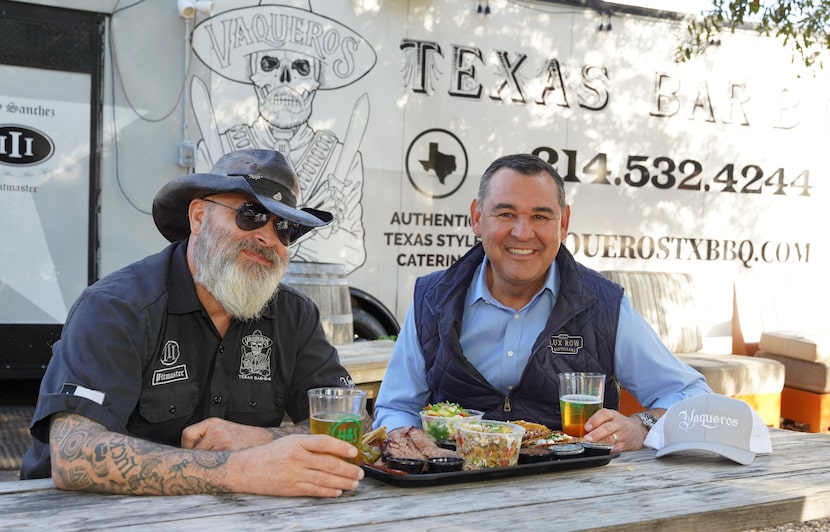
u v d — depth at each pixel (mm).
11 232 4828
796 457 1974
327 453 1535
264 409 2049
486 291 2400
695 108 6348
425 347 2424
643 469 1819
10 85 4781
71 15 4887
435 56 5664
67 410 1664
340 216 5477
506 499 1547
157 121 5094
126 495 1522
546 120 5957
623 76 6133
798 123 6645
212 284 1905
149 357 1871
